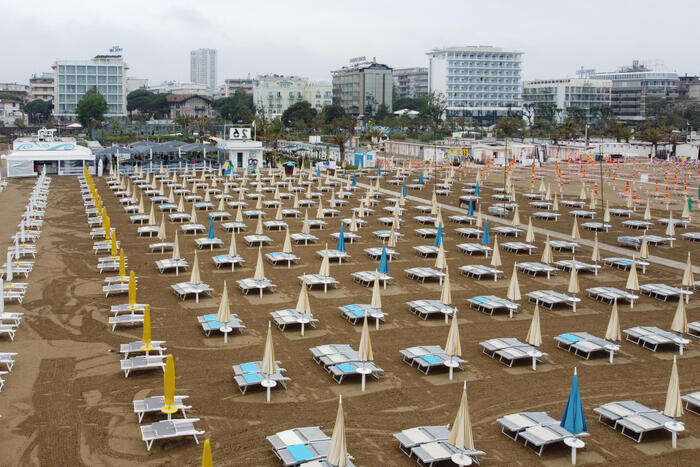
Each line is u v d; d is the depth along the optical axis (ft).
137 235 158.30
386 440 64.64
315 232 167.53
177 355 84.58
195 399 72.43
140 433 64.90
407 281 122.62
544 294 110.42
